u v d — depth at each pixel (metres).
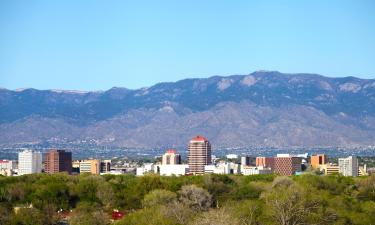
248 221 147.88
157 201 193.88
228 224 139.38
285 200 156.88
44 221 180.25
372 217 172.50
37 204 197.25
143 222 154.38
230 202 185.75
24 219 177.25
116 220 174.50
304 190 179.88
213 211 148.12
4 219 175.62
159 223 149.88
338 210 169.25
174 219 153.38
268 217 152.38
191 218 150.50
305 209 156.88
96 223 172.50
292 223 153.62
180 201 193.75
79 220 175.12
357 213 173.62
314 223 154.38
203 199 197.38
